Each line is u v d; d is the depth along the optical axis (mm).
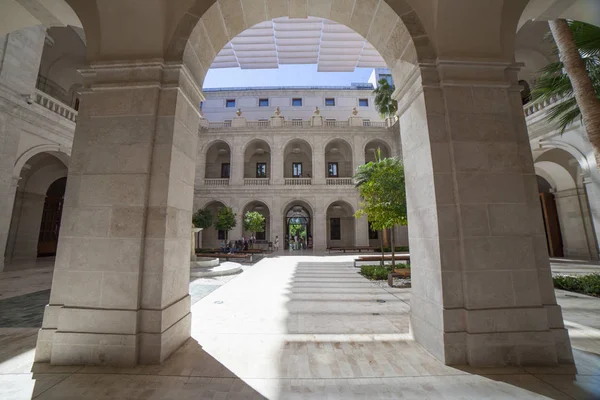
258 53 8414
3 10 4047
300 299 6773
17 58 11195
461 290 3357
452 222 3473
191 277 10234
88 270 3391
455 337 3250
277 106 29922
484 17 3793
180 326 3793
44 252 17875
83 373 2998
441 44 3834
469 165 3572
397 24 4074
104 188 3525
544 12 4199
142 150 3564
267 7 4430
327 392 2654
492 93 3791
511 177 3604
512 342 3230
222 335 4211
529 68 16234
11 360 3328
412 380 2879
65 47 16125
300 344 3861
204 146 26391
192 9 3902
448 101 3697
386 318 5164
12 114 11141
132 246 3387
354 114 27188
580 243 15281
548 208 16797
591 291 7117
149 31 3734
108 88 3707
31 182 16031
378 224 10156
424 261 3777
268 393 2633
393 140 26297
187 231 4152
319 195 25078
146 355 3234
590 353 3568
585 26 5543
